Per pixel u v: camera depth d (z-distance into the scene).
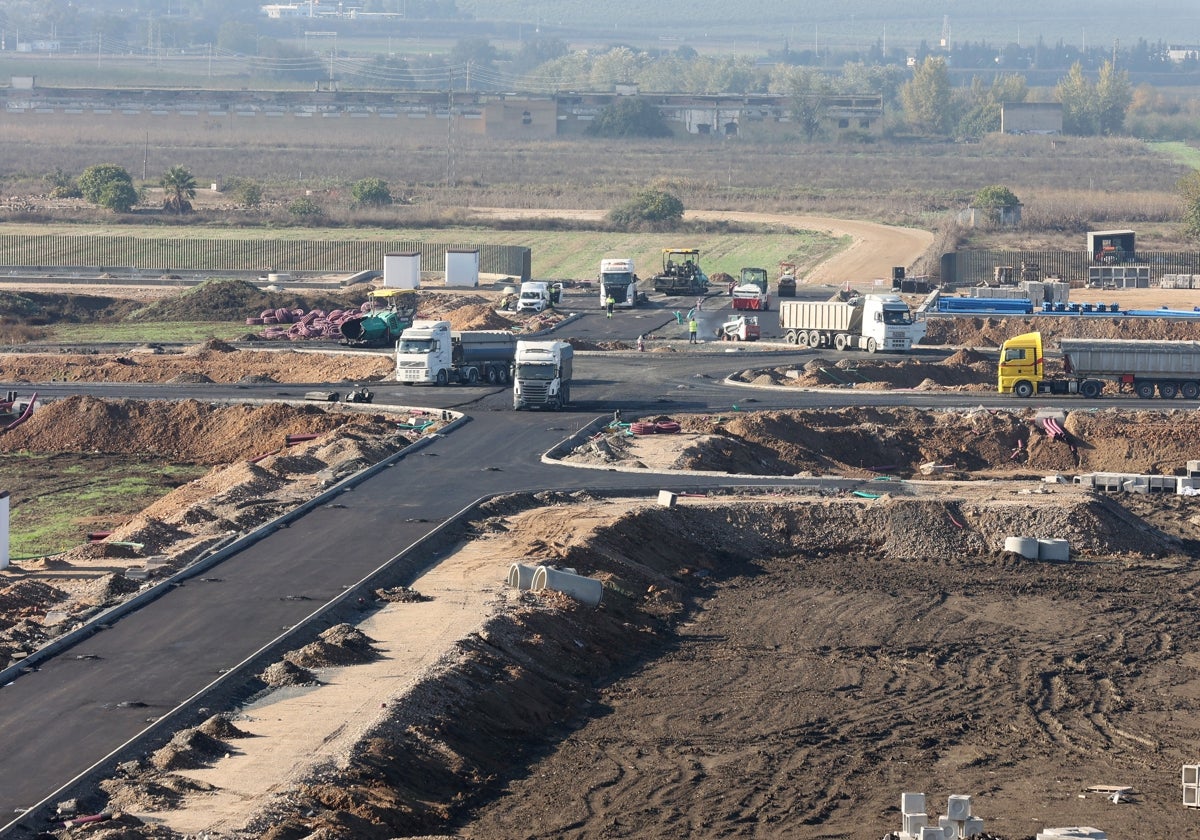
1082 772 89.75
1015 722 97.56
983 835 75.75
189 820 74.75
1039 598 123.38
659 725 95.50
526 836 78.62
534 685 98.06
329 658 96.88
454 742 87.81
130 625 102.81
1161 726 97.44
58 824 74.00
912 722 97.06
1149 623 117.81
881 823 81.31
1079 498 141.38
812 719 97.00
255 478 144.62
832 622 116.88
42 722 85.88
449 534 127.94
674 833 79.50
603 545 124.69
